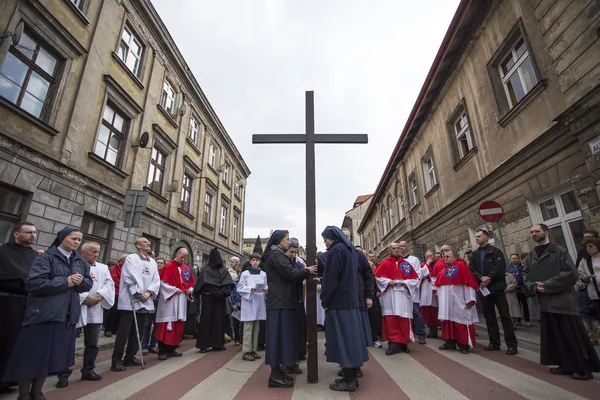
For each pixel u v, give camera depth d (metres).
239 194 25.80
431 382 3.69
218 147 20.80
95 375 4.17
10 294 3.80
